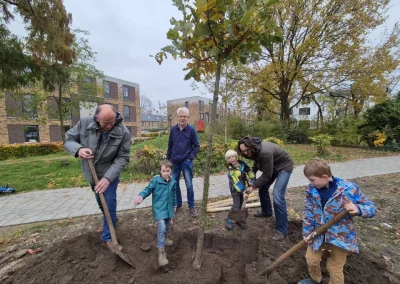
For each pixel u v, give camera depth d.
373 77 13.05
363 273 2.25
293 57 14.47
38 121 16.12
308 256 2.13
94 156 2.63
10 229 3.63
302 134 16.56
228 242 2.99
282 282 2.09
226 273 2.38
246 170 3.34
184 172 3.84
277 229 2.91
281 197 2.87
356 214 1.80
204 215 2.26
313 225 2.11
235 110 18.70
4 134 19.98
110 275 2.25
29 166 8.99
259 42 2.02
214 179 6.59
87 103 16.95
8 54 7.44
